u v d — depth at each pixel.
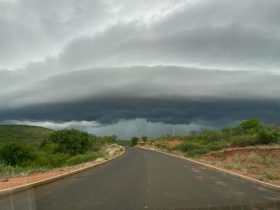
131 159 43.91
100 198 13.95
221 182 19.06
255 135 58.66
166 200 13.30
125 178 21.47
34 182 18.39
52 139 67.12
